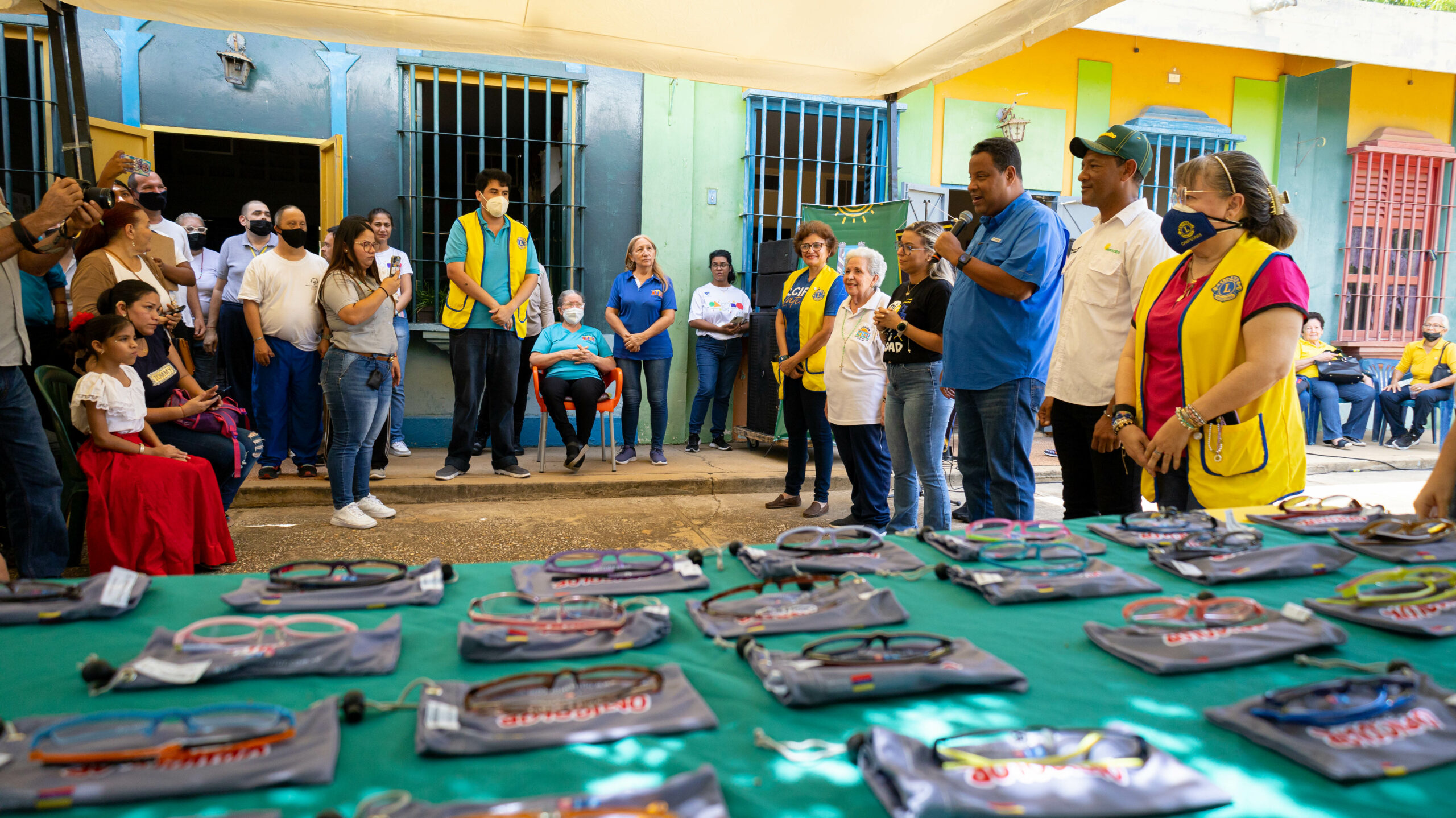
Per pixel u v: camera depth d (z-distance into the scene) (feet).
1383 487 22.68
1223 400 7.67
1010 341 10.41
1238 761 3.23
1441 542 5.84
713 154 25.08
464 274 18.20
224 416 13.65
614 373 20.66
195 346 19.12
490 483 18.67
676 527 16.66
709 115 24.89
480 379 18.80
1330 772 3.07
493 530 15.97
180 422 13.19
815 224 17.25
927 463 13.23
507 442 19.44
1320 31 27.17
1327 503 7.64
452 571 5.32
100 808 2.81
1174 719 3.56
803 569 5.36
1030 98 27.48
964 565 5.48
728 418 25.77
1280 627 4.36
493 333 18.83
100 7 13.00
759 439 23.62
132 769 2.99
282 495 17.51
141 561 11.76
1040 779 3.00
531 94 24.67
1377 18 27.45
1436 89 30.78
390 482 18.25
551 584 5.14
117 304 12.15
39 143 19.99
